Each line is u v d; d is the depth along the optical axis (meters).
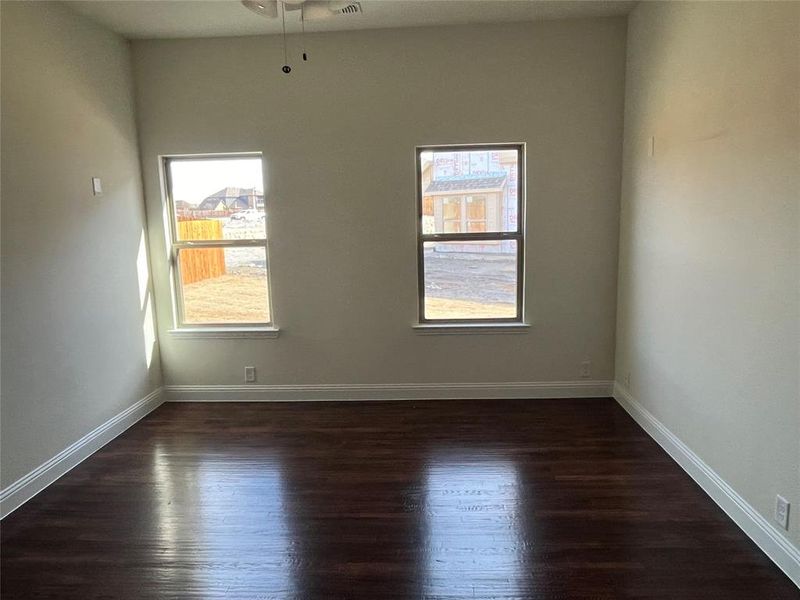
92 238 3.45
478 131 3.91
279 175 4.05
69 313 3.21
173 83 3.96
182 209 4.22
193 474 3.10
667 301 3.18
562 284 4.08
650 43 3.34
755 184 2.27
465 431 3.63
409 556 2.30
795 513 2.06
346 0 2.97
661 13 3.18
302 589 2.12
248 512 2.68
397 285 4.15
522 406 4.07
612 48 3.77
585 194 3.96
